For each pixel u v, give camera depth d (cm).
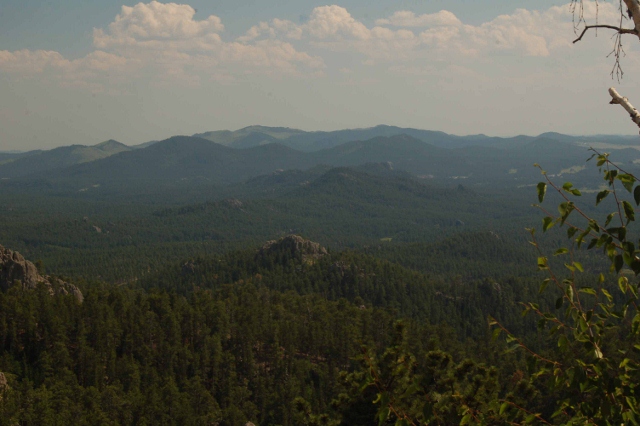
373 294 18875
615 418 1137
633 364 1165
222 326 12375
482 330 16638
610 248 1148
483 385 2372
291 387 10256
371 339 11250
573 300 1238
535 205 1241
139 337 11644
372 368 1581
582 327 1190
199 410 9762
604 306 1202
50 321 10981
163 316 12344
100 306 12181
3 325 10762
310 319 13900
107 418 8731
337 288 19362
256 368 11219
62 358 10212
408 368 2572
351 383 3069
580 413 1189
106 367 10812
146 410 9225
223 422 9612
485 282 19350
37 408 8350
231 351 11950
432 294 19325
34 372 10156
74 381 9638
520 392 2608
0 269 13162
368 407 2955
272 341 12112
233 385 10531
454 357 10781
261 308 13912
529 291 18350
